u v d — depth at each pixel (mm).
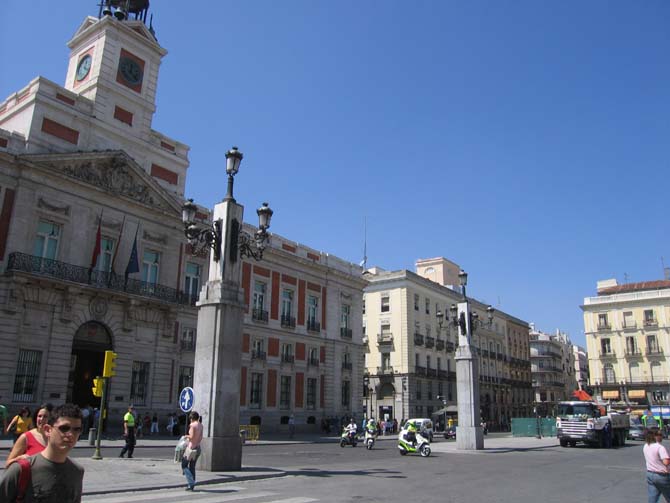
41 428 4664
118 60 33438
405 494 11852
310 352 43406
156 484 11484
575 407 31719
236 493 11016
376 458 21891
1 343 25375
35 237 27484
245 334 37906
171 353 32969
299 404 41438
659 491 9039
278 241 41938
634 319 69750
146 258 32969
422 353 59250
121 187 31391
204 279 36125
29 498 3531
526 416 82250
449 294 66250
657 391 66625
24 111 29219
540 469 18250
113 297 29938
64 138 29641
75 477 3756
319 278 45438
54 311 27516
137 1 37250
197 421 11625
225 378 14750
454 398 63469
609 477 16219
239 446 14672
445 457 22906
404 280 58531
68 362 27750
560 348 107062
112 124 32312
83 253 29328
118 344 30172
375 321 59719
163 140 35688
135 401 30922
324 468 16766
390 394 57000
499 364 76500
